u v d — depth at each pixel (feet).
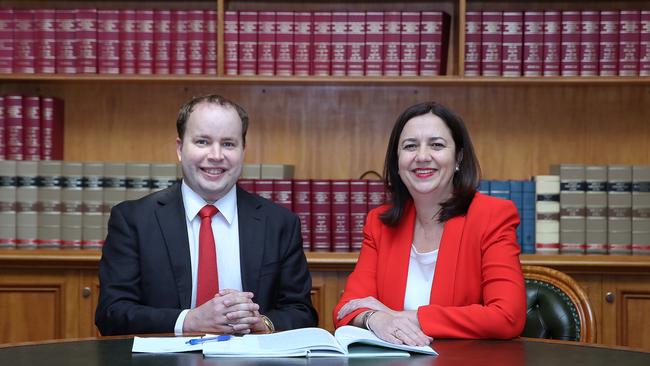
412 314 6.91
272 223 8.25
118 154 12.62
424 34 11.48
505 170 12.48
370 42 11.51
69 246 11.53
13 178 11.53
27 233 11.52
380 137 12.57
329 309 11.28
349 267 11.16
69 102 12.58
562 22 11.41
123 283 7.80
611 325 11.09
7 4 12.48
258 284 8.00
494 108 12.49
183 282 7.86
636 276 11.10
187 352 5.98
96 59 11.62
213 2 12.51
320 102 12.61
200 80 11.46
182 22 11.60
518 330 6.91
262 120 12.62
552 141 12.45
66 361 5.61
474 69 11.46
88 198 11.53
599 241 11.29
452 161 7.83
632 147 12.38
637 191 11.27
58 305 11.29
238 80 11.42
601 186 11.29
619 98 12.39
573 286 7.73
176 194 8.21
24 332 11.29
